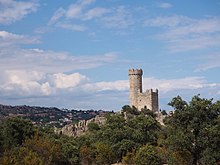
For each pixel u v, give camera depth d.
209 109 77.75
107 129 140.88
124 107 190.12
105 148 121.69
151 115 181.12
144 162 102.12
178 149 76.94
